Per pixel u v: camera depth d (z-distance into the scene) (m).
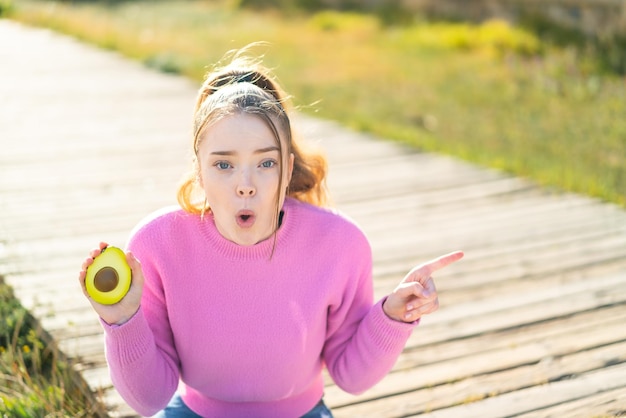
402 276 4.31
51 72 10.01
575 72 10.93
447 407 3.04
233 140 1.94
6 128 7.18
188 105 8.46
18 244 4.46
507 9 14.37
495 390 3.16
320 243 2.12
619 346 3.51
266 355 2.15
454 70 11.71
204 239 2.07
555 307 3.91
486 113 9.24
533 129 8.44
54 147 6.61
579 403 3.06
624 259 4.57
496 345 3.53
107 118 7.73
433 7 15.72
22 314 3.56
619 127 8.44
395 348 2.14
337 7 17.53
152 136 7.11
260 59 2.30
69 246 4.47
